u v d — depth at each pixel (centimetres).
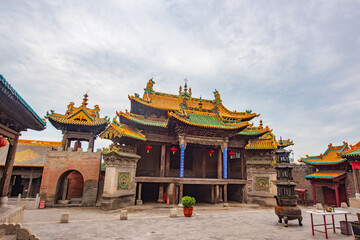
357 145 2884
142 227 1691
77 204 2916
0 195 1644
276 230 1625
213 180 3097
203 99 4241
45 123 1798
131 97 3353
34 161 3184
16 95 1212
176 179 2988
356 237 1241
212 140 3303
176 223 1853
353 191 3192
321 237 1428
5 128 1528
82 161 3036
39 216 2195
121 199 2717
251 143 3600
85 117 3347
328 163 3481
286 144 3900
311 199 3766
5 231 1138
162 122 3512
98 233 1495
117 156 2661
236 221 1964
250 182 3447
